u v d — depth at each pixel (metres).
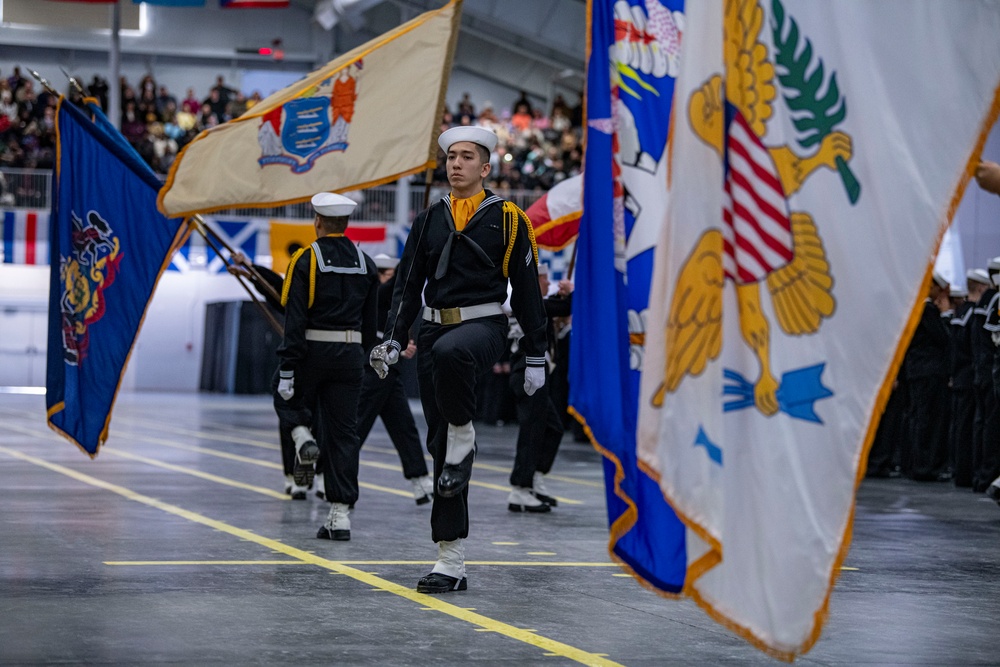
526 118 30.88
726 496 3.26
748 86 3.36
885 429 12.32
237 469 10.92
